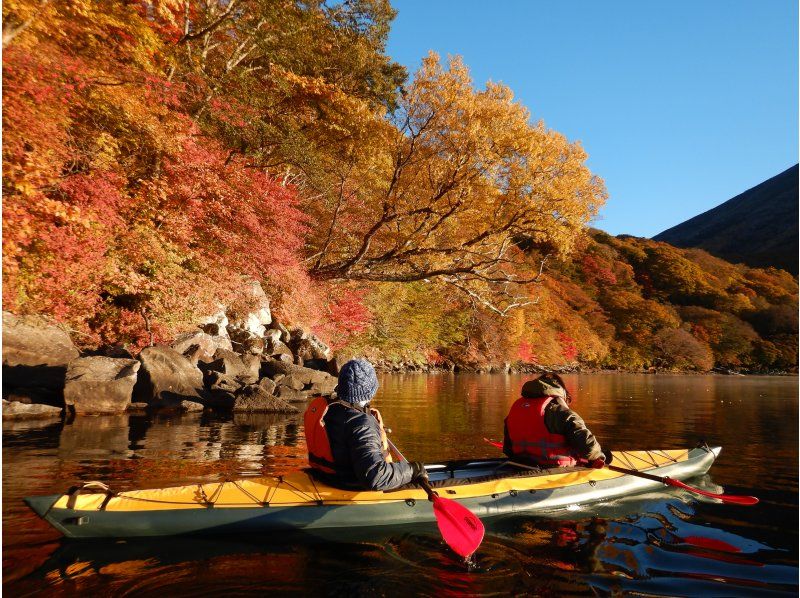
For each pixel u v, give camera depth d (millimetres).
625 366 52562
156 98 10531
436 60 13102
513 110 13562
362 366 3281
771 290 78000
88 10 7801
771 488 4527
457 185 14172
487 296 17734
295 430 7164
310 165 14594
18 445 5391
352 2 19531
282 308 16328
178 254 11969
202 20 12289
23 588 2326
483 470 4113
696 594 2420
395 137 14477
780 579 2605
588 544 3059
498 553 2896
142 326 11195
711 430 8312
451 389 16969
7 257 7645
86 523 2873
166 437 6211
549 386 4137
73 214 8352
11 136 7418
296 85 15211
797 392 20406
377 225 15062
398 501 3348
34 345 8453
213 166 12539
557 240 14367
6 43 7094
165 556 2729
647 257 76750
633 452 4793
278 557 2760
